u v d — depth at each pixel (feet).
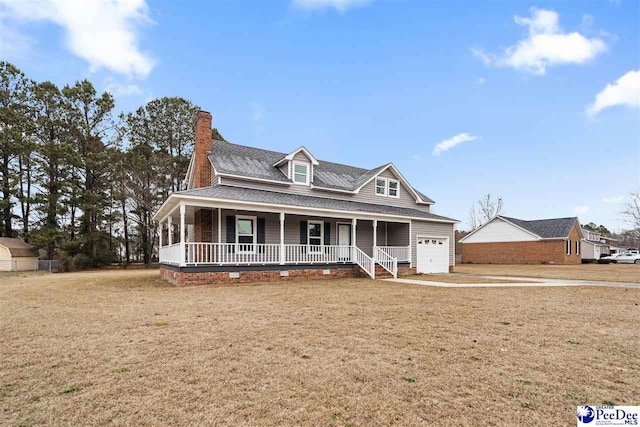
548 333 17.79
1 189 88.33
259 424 8.76
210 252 45.85
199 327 18.90
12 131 83.10
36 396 10.43
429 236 62.18
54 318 21.57
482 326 19.27
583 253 129.80
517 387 11.06
